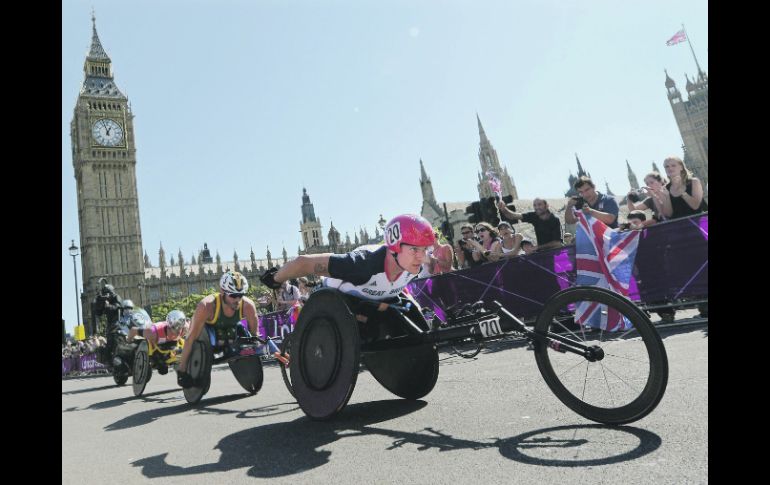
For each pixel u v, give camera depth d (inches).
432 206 3602.4
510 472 83.7
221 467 107.5
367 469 94.3
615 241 270.1
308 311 144.1
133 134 4298.7
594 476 77.7
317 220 5777.6
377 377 171.9
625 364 128.0
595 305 110.0
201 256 5260.8
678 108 4215.1
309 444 118.4
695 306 245.0
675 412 106.2
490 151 4153.5
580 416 114.3
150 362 304.7
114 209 4106.8
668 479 73.0
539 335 113.6
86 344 1101.7
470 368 217.3
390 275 138.3
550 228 339.6
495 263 324.5
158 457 124.0
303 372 142.5
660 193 275.7
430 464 92.9
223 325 230.1
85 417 225.1
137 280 4067.4
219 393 258.5
